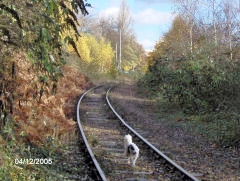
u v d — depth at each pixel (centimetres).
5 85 722
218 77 1619
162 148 1052
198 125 1480
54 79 766
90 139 1088
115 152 979
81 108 1847
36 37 652
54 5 661
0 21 612
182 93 1866
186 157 959
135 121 1577
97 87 3619
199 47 2159
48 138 963
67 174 743
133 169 824
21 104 891
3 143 737
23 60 789
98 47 5659
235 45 1883
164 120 1650
